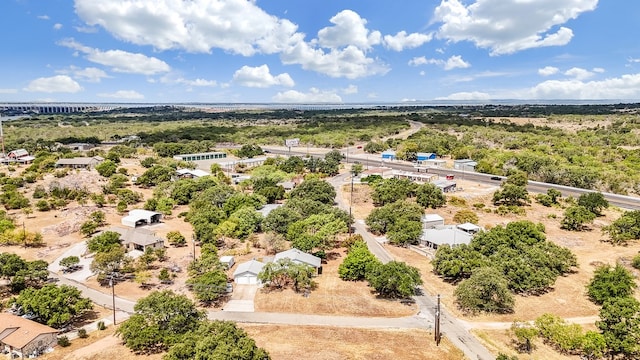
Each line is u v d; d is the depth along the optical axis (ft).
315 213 329.72
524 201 407.85
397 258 281.33
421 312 211.20
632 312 173.06
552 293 231.09
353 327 196.13
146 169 540.93
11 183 422.82
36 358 169.99
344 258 277.85
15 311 203.21
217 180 455.63
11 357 171.53
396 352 175.73
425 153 636.48
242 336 159.94
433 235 300.61
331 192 402.93
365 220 345.10
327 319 203.62
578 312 210.79
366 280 248.32
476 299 208.95
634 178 456.45
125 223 341.00
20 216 352.28
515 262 234.58
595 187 460.55
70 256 268.82
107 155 586.04
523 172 504.43
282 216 310.24
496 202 410.93
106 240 276.21
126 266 254.06
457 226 323.57
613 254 284.41
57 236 314.76
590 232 328.08
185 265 266.98
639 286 236.22
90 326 197.16
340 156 637.30
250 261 256.52
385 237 321.73
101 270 243.19
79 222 338.54
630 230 309.42
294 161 554.46
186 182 430.20
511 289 232.12
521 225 281.13
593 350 167.84
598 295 218.79
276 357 170.09
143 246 280.72
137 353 173.47
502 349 179.42
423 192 397.60
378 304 218.59
